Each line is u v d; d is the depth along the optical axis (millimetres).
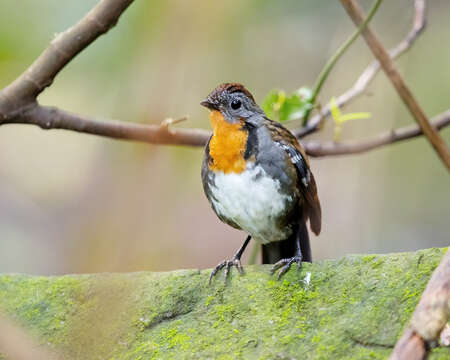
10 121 6582
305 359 5551
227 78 13055
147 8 12164
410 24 12953
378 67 9000
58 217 13703
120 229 11570
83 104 13094
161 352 5988
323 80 8359
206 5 12344
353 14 7859
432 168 13117
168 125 7391
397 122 12828
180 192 12484
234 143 7434
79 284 6871
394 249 12484
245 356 5727
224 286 6500
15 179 14062
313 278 6234
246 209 7578
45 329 6516
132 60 12273
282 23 13719
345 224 12578
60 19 12570
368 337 5551
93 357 6191
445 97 12867
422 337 4473
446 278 4668
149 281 6703
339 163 12844
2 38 12297
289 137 7688
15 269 13219
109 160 13055
